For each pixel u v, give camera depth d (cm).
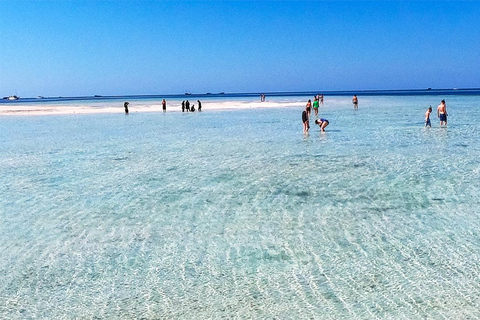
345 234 946
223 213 1110
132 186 1406
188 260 834
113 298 699
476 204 1136
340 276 752
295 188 1338
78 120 4350
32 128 3522
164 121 4028
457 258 811
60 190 1374
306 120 2662
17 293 722
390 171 1544
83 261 841
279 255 845
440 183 1359
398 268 776
